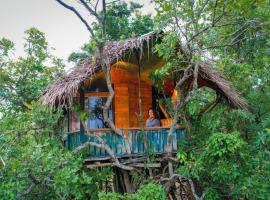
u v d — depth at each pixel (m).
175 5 8.78
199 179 9.56
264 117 10.52
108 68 8.62
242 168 8.94
